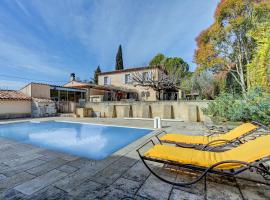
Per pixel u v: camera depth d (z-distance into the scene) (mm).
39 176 3289
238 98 8859
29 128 11664
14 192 2723
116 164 3898
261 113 6496
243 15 15242
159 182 3029
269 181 2971
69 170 3572
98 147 6945
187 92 21359
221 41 16828
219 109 8742
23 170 3580
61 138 8812
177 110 13969
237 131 4578
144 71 24062
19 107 15375
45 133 10141
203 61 18000
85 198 2555
